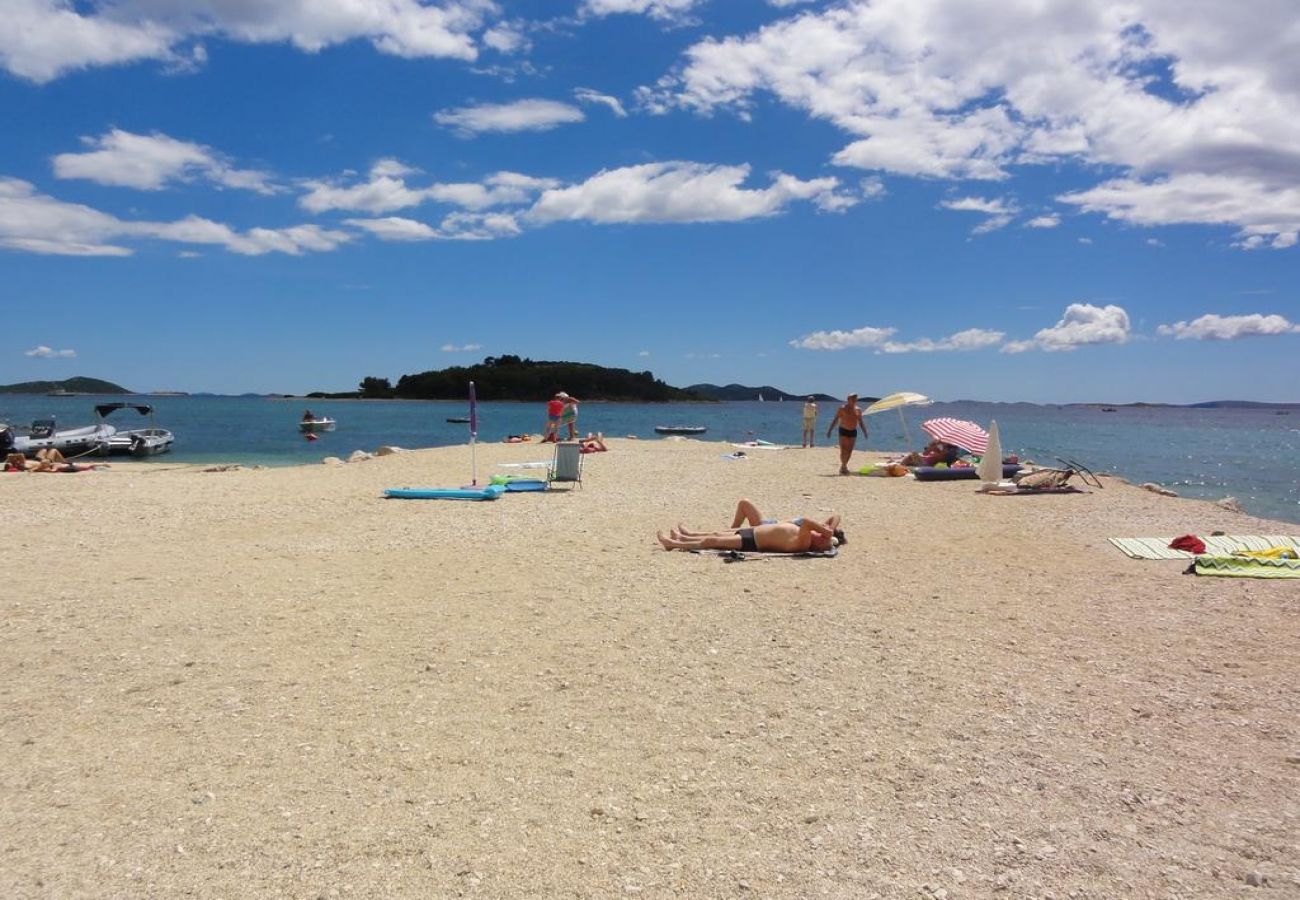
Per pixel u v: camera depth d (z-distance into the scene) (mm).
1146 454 40781
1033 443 50938
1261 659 6543
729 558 10344
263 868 3666
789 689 5922
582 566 9930
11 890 3484
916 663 6473
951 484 18688
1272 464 34531
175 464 28422
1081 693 5844
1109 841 3941
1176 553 10680
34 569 9648
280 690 5852
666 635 7172
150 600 8250
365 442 44844
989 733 5172
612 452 26859
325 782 4484
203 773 4582
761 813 4191
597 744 5004
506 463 22484
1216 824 4094
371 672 6230
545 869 3682
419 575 9445
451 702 5652
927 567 9922
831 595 8570
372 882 3568
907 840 3945
